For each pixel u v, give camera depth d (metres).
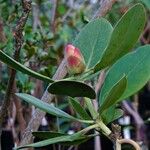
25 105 1.15
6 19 1.03
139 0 1.11
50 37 1.09
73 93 0.49
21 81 1.01
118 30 0.50
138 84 0.57
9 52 0.95
